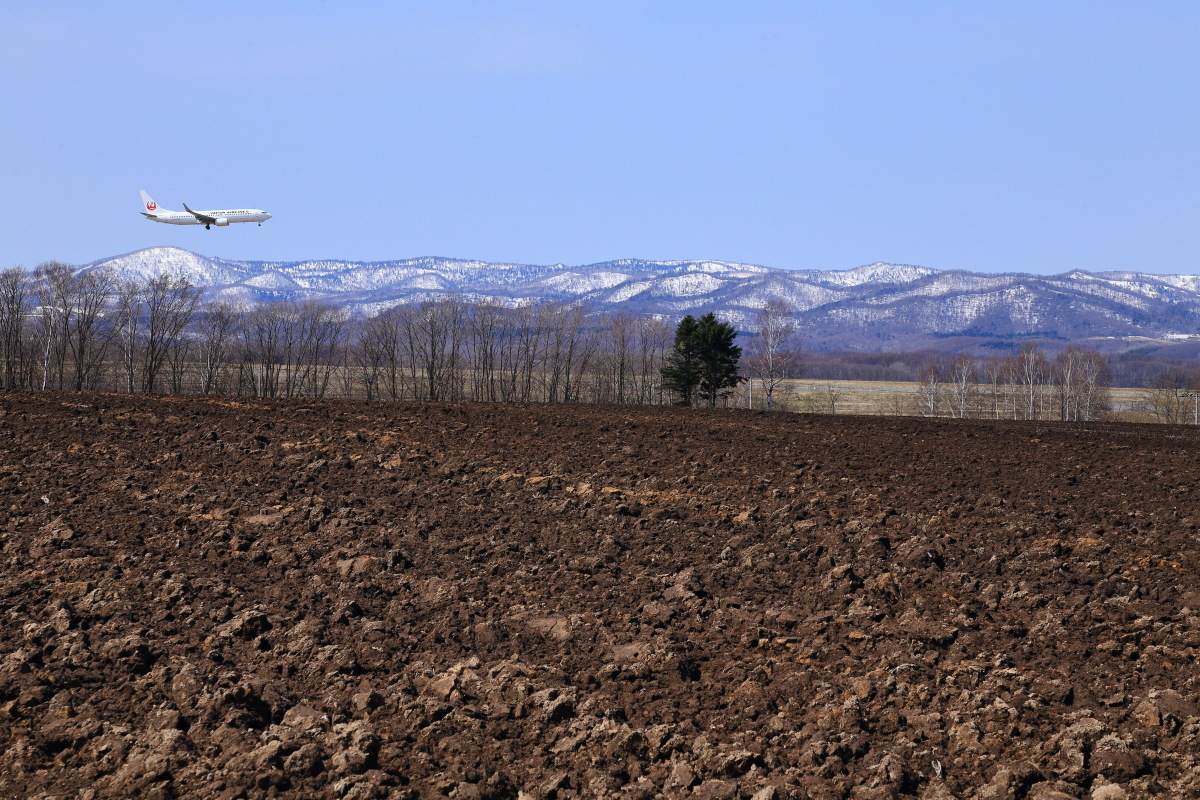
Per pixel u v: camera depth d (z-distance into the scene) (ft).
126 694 30.86
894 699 30.99
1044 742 27.81
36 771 26.50
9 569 42.65
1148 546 46.57
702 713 30.55
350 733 28.22
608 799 25.71
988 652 34.50
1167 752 26.76
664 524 51.42
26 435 70.44
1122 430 107.55
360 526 50.24
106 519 50.34
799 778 26.45
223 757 26.96
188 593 39.96
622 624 37.78
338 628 36.99
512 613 38.91
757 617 38.68
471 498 56.59
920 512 54.34
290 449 68.95
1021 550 46.62
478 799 25.29
